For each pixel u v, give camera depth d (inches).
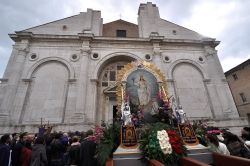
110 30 856.3
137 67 385.4
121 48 714.2
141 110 307.4
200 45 770.8
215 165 185.8
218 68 726.5
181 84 687.7
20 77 607.2
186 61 729.0
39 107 579.5
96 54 689.0
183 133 221.3
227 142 201.5
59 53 669.9
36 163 196.7
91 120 574.6
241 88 934.4
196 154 194.4
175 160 181.3
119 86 365.4
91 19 774.5
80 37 684.1
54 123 558.9
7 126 517.7
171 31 817.5
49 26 744.3
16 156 217.2
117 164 188.2
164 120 264.2
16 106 562.3
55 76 636.1
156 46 717.3
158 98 347.6
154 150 179.9
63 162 246.1
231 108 652.1
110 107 647.1
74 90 610.9
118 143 219.5
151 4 861.2
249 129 222.4
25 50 644.7
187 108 647.1
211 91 682.2
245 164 134.4
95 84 634.2
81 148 227.6
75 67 650.2
